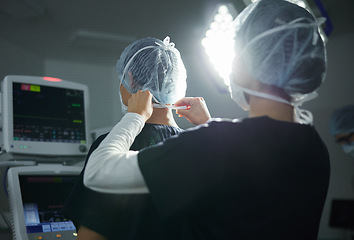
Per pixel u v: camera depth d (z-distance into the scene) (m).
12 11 3.66
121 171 0.80
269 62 0.85
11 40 4.16
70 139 1.72
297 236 0.85
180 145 0.79
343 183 3.59
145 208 0.88
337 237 3.50
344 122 3.10
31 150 1.61
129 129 0.92
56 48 4.32
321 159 0.90
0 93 1.69
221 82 2.23
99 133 2.04
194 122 1.27
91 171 0.84
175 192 0.76
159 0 3.53
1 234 1.41
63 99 1.75
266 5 0.93
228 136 0.79
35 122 1.65
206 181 0.75
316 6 2.14
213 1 2.03
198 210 0.77
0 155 1.66
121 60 1.13
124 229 0.89
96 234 0.94
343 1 3.43
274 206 0.81
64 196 1.55
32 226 1.39
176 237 0.84
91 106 4.44
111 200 0.93
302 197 0.85
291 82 0.86
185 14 3.71
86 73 4.51
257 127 0.81
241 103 0.94
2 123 1.63
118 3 3.61
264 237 0.79
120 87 1.14
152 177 0.77
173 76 1.08
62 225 1.44
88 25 3.97
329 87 3.94
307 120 0.96
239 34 0.93
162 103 1.07
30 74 4.31
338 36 3.98
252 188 0.79
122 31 4.10
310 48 0.87
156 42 1.12
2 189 1.52
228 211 0.78
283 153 0.82
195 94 3.80
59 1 3.57
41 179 1.53
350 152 3.17
